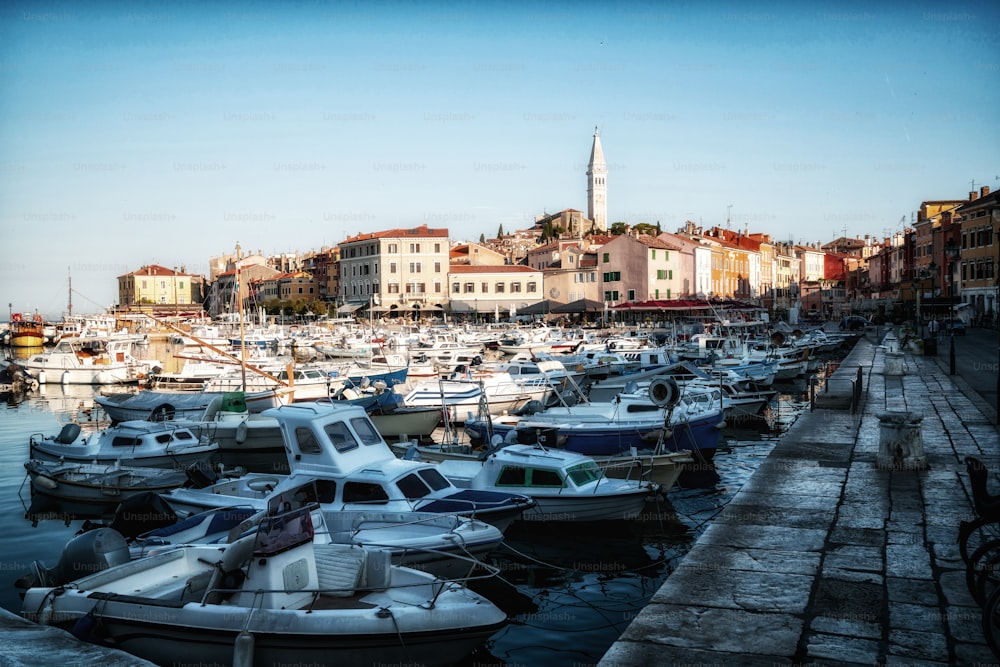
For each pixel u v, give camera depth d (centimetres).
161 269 16538
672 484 1873
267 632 852
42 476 1852
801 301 13338
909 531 1043
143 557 1060
